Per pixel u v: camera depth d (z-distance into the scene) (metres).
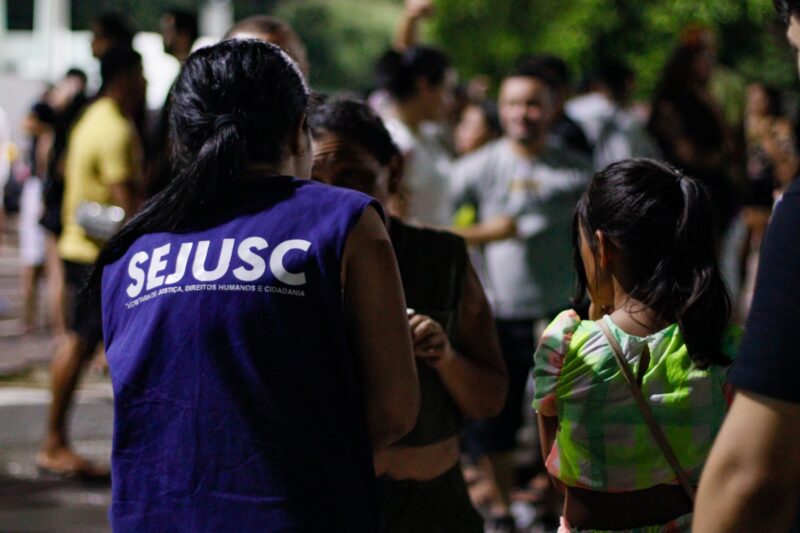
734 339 3.09
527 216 6.57
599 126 7.91
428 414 3.60
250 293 2.76
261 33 4.68
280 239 2.79
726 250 7.96
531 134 6.56
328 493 2.75
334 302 2.76
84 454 7.85
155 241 2.90
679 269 3.10
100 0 28.17
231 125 2.88
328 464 2.75
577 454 3.07
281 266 2.76
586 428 3.05
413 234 3.62
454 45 15.47
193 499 2.74
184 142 2.98
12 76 23.66
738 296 8.91
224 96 2.92
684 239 3.10
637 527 3.05
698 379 3.03
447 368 3.54
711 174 7.72
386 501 3.57
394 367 2.86
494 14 15.29
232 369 2.74
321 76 54.44
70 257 7.37
